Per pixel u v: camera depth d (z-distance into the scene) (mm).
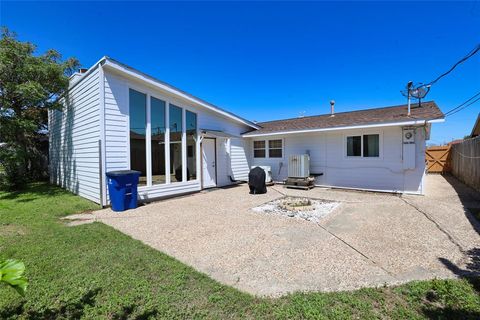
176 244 4332
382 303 2506
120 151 7559
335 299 2590
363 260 3590
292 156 10781
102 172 7148
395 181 9094
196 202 8086
